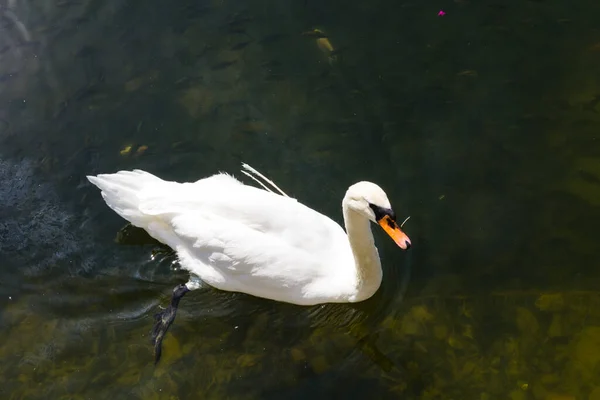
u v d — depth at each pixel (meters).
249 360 2.79
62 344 2.86
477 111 3.17
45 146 3.18
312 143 3.14
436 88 3.22
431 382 2.73
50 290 2.96
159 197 2.90
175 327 2.88
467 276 2.89
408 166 3.08
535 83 3.21
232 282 2.88
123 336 2.87
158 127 3.19
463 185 3.04
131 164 3.13
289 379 2.75
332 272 2.85
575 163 3.06
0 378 2.81
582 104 3.16
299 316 2.87
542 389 2.71
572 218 2.97
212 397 2.74
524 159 3.07
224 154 3.14
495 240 2.95
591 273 2.88
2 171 3.13
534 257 2.91
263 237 2.82
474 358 2.76
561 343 2.77
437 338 2.80
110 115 3.22
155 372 2.79
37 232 3.05
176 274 2.97
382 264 2.95
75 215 3.08
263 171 3.11
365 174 3.08
